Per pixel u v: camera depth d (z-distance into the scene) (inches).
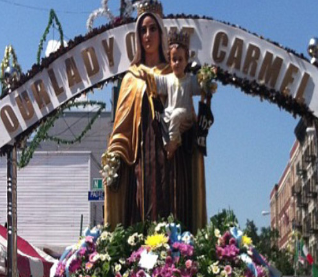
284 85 380.2
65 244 1633.9
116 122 363.9
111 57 409.4
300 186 3002.0
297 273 1756.9
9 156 444.8
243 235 327.9
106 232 332.5
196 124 350.6
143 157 355.6
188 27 394.0
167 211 352.2
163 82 353.4
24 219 1642.5
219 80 391.2
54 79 419.8
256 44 385.1
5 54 430.0
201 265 313.6
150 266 313.0
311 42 375.6
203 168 356.8
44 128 491.2
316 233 2726.4
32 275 685.3
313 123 385.7
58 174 1647.4
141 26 370.0
